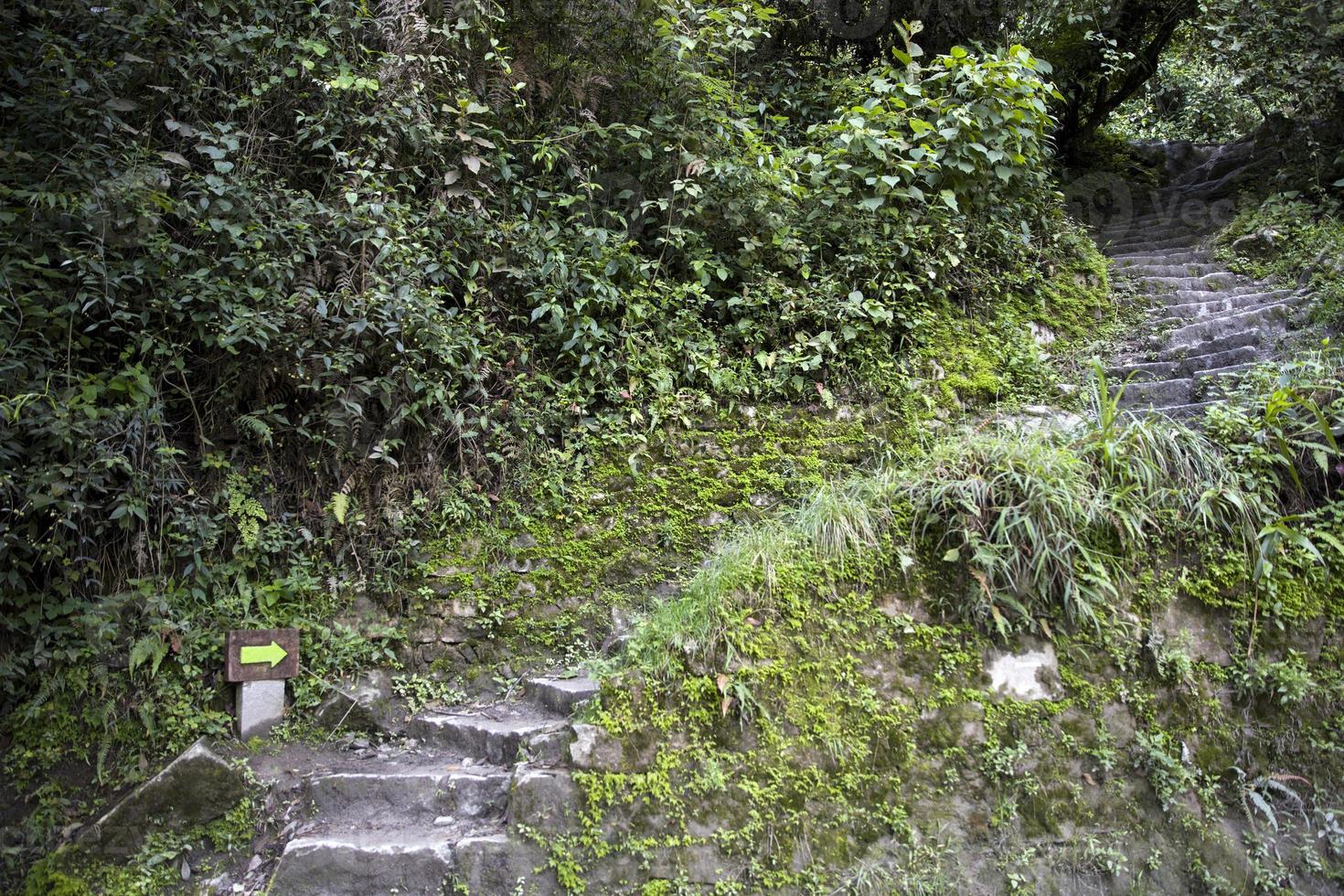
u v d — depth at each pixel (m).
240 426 3.47
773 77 6.26
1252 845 2.96
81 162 3.21
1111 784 3.01
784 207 4.62
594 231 4.18
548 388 4.08
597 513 3.91
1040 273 5.39
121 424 3.17
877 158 4.68
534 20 4.52
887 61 6.14
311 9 3.96
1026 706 3.05
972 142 4.86
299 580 3.44
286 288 3.48
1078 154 8.41
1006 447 3.40
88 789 2.97
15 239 3.05
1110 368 4.88
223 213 3.40
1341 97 6.14
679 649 3.00
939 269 4.77
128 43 3.51
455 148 4.01
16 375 2.98
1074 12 7.07
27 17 3.43
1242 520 3.29
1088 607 3.08
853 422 4.26
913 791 2.95
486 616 3.68
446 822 2.89
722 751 2.90
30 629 2.98
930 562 3.22
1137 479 3.32
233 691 3.28
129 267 3.19
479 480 3.87
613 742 2.85
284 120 3.87
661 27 4.50
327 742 3.31
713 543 3.90
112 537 3.19
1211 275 5.75
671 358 4.25
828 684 3.03
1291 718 3.14
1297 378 3.72
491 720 3.32
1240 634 3.21
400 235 3.64
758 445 4.16
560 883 2.69
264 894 2.66
